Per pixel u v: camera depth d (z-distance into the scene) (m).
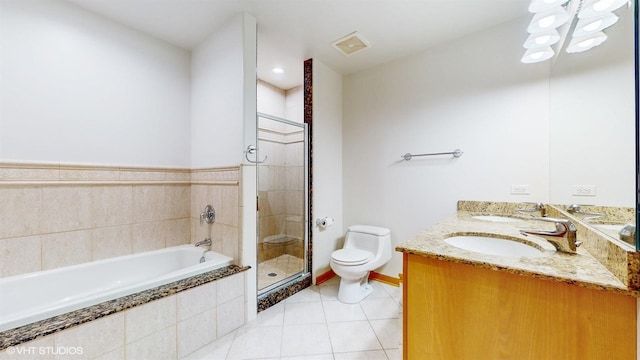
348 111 2.86
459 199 2.11
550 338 0.74
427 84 2.30
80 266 1.74
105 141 1.90
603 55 1.08
